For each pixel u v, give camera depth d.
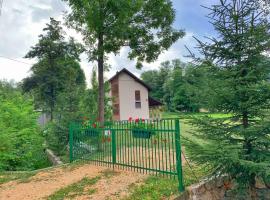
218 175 6.29
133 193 6.80
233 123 6.10
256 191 6.32
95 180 8.23
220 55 6.10
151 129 7.77
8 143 11.88
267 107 5.81
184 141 6.14
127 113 37.75
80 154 11.24
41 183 8.76
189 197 6.51
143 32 14.81
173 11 15.31
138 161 9.29
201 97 6.02
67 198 7.07
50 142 15.75
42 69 34.91
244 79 5.80
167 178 7.47
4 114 13.37
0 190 8.50
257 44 5.78
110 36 13.83
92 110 18.73
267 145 5.87
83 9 13.51
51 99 33.97
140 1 13.55
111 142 9.45
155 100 41.56
